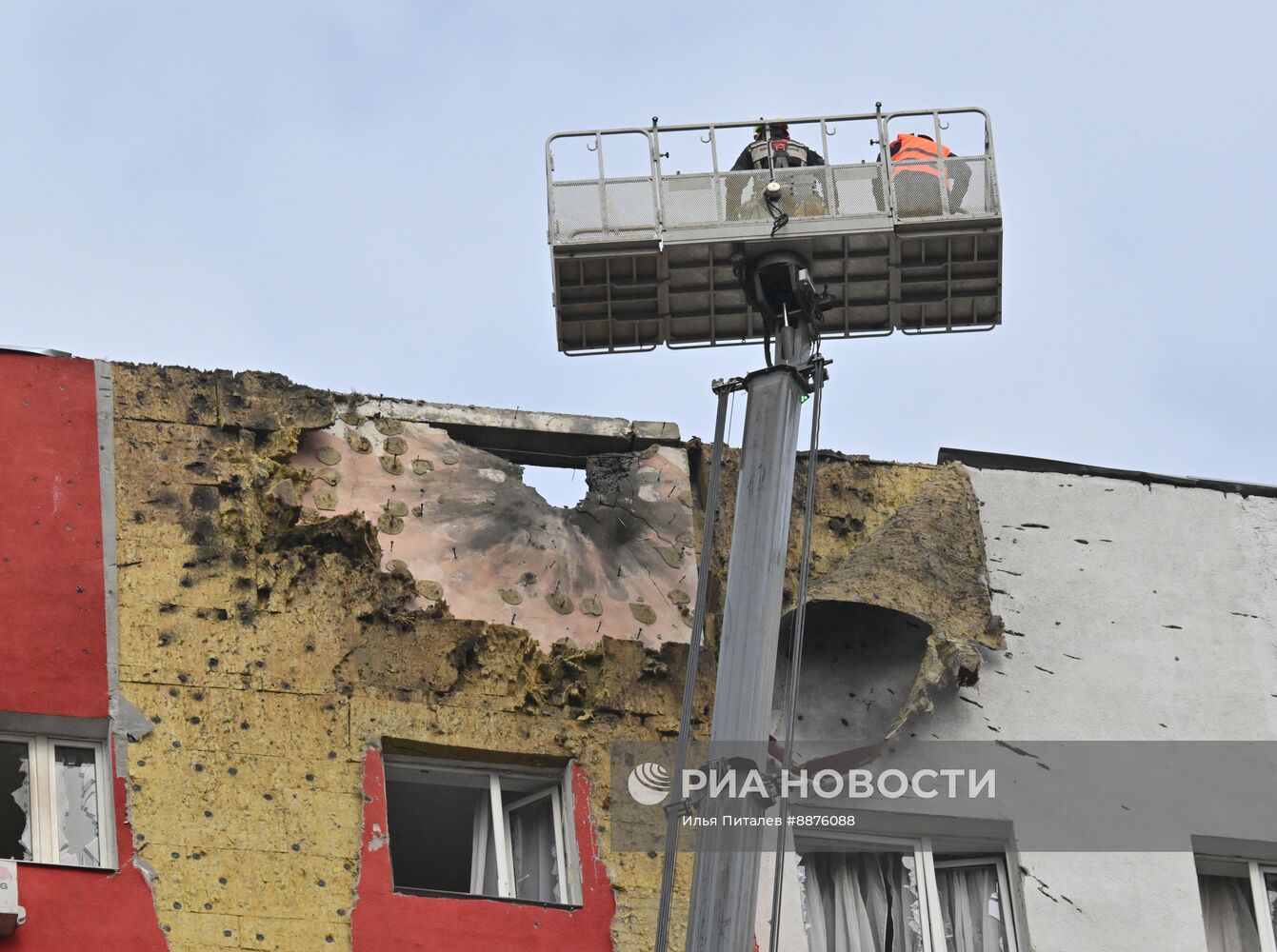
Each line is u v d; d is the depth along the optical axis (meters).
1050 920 19.77
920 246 18.08
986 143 18.42
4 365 19.97
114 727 18.50
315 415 20.81
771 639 15.21
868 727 20.41
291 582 19.72
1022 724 20.69
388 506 20.55
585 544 20.95
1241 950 20.34
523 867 19.33
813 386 16.66
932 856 20.25
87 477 19.64
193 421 20.30
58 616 18.88
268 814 18.41
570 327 18.42
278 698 19.05
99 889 17.64
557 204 18.03
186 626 19.16
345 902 18.14
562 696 19.95
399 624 19.81
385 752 19.28
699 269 17.92
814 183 18.08
